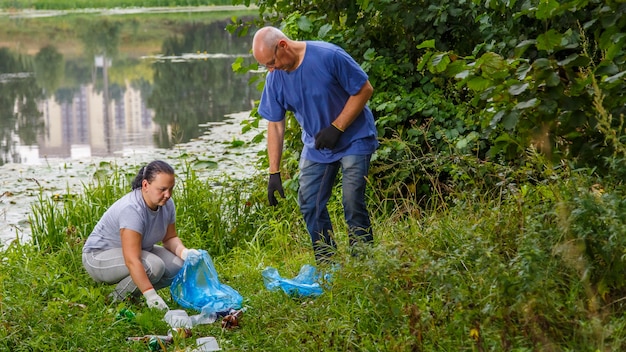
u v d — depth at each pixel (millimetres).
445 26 7414
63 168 10828
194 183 7938
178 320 5062
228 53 23906
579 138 4848
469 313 4031
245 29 8148
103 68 21391
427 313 4102
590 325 3785
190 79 19109
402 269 4535
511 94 4633
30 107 16016
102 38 28625
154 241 5625
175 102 16141
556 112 4680
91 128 13773
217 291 5418
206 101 16125
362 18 7668
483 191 6457
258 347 4672
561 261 4191
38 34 30156
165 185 5430
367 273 4699
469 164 6293
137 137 12859
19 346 4727
